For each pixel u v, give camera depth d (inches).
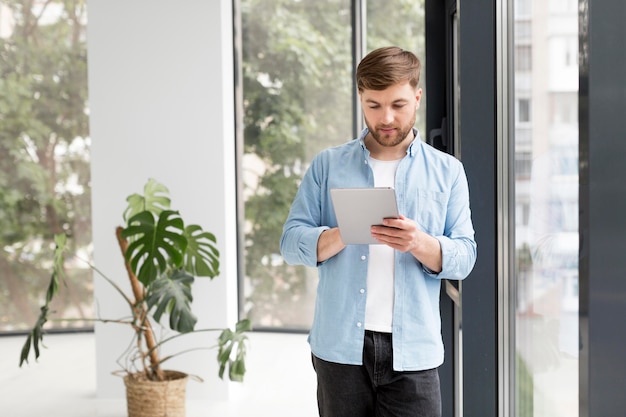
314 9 253.6
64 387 207.2
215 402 193.5
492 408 101.4
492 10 99.5
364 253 84.6
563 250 79.8
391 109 81.8
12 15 262.4
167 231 163.6
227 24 195.9
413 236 78.6
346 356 84.5
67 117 266.7
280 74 256.2
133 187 193.3
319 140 255.9
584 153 55.7
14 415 184.1
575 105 75.2
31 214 267.3
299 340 254.2
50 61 264.5
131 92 192.5
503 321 101.2
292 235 87.0
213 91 191.8
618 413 55.3
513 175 99.3
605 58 54.5
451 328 129.7
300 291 260.1
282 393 201.5
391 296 84.6
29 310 269.0
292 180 257.6
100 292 194.1
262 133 258.2
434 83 135.3
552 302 83.9
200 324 194.1
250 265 261.4
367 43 247.1
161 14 191.3
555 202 82.2
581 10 55.9
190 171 193.0
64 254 268.8
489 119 100.2
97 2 191.5
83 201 269.1
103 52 192.2
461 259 83.7
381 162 87.4
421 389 84.5
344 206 78.3
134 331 194.4
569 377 78.5
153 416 168.1
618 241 54.9
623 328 55.1
